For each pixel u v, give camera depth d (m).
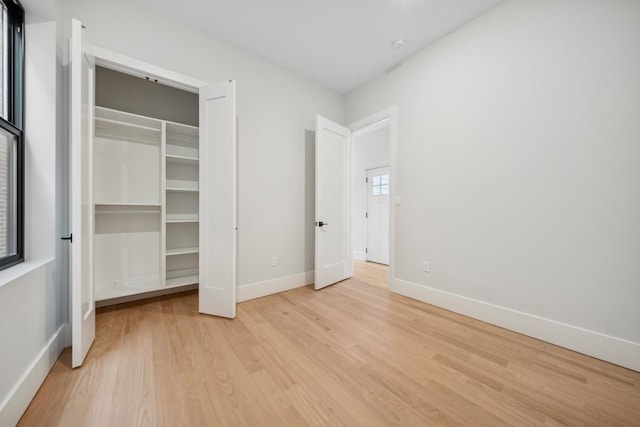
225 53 2.54
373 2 2.07
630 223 1.53
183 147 2.80
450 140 2.42
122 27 2.00
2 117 1.34
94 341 1.76
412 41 2.54
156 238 2.66
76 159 1.41
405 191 2.83
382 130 4.67
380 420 1.12
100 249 2.38
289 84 3.05
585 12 1.66
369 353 1.66
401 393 1.29
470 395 1.29
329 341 1.81
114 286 2.34
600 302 1.63
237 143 2.62
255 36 2.48
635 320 1.51
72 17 1.80
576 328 1.71
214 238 2.22
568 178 1.75
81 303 1.46
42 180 1.54
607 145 1.59
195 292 2.82
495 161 2.11
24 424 1.07
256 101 2.76
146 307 2.39
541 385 1.36
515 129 1.99
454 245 2.39
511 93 2.01
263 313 2.31
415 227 2.73
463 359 1.60
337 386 1.34
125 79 2.47
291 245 3.08
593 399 1.26
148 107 2.58
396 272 2.92
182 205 2.81
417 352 1.68
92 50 1.82
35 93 1.53
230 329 1.98
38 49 1.54
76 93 1.41
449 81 2.42
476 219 2.23
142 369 1.46
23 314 1.18
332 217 3.26
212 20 2.26
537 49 1.87
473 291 2.26
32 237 1.51
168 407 1.18
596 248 1.64
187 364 1.51
